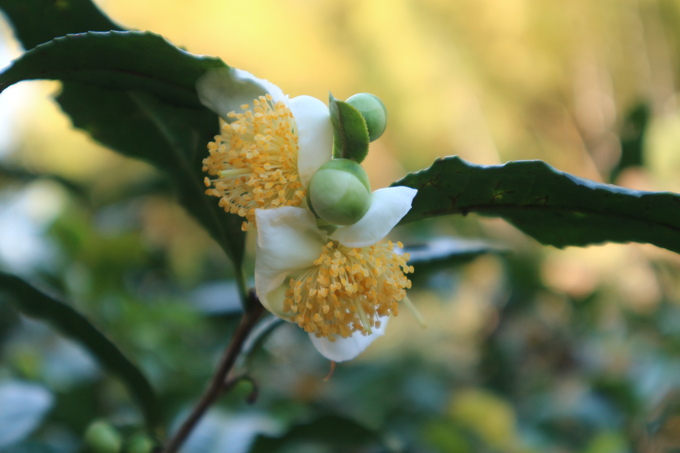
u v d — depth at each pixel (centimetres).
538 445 34
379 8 106
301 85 105
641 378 35
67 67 21
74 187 47
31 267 35
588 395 35
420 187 21
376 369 42
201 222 24
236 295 37
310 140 20
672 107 96
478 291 55
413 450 33
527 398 42
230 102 21
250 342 23
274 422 29
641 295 53
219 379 23
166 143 23
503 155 103
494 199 22
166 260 47
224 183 21
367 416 38
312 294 20
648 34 101
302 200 20
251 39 102
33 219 41
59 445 29
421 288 44
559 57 103
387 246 21
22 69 21
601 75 101
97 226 47
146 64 21
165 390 32
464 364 51
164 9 101
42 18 22
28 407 27
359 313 21
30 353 33
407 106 105
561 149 102
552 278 53
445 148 107
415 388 41
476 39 106
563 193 21
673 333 40
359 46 107
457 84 104
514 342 48
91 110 23
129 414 32
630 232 22
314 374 41
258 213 20
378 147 106
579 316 48
